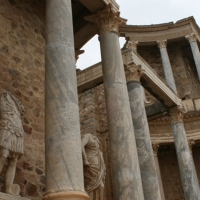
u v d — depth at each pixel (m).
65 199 6.41
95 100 20.27
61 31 8.32
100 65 14.76
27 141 9.84
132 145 9.68
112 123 9.89
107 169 18.33
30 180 9.49
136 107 13.40
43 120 10.76
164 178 23.31
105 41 10.84
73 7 12.51
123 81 10.43
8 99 8.08
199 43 28.70
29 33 11.49
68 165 6.79
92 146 9.20
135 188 9.17
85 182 8.81
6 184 7.61
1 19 10.50
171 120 17.62
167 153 24.02
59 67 7.84
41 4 12.59
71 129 7.20
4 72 9.90
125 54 14.10
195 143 23.30
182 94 27.09
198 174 23.09
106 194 17.69
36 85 10.98
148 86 15.41
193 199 16.33
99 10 11.02
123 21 11.51
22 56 10.81
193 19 27.83
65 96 7.53
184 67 28.20
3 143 7.47
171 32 27.75
